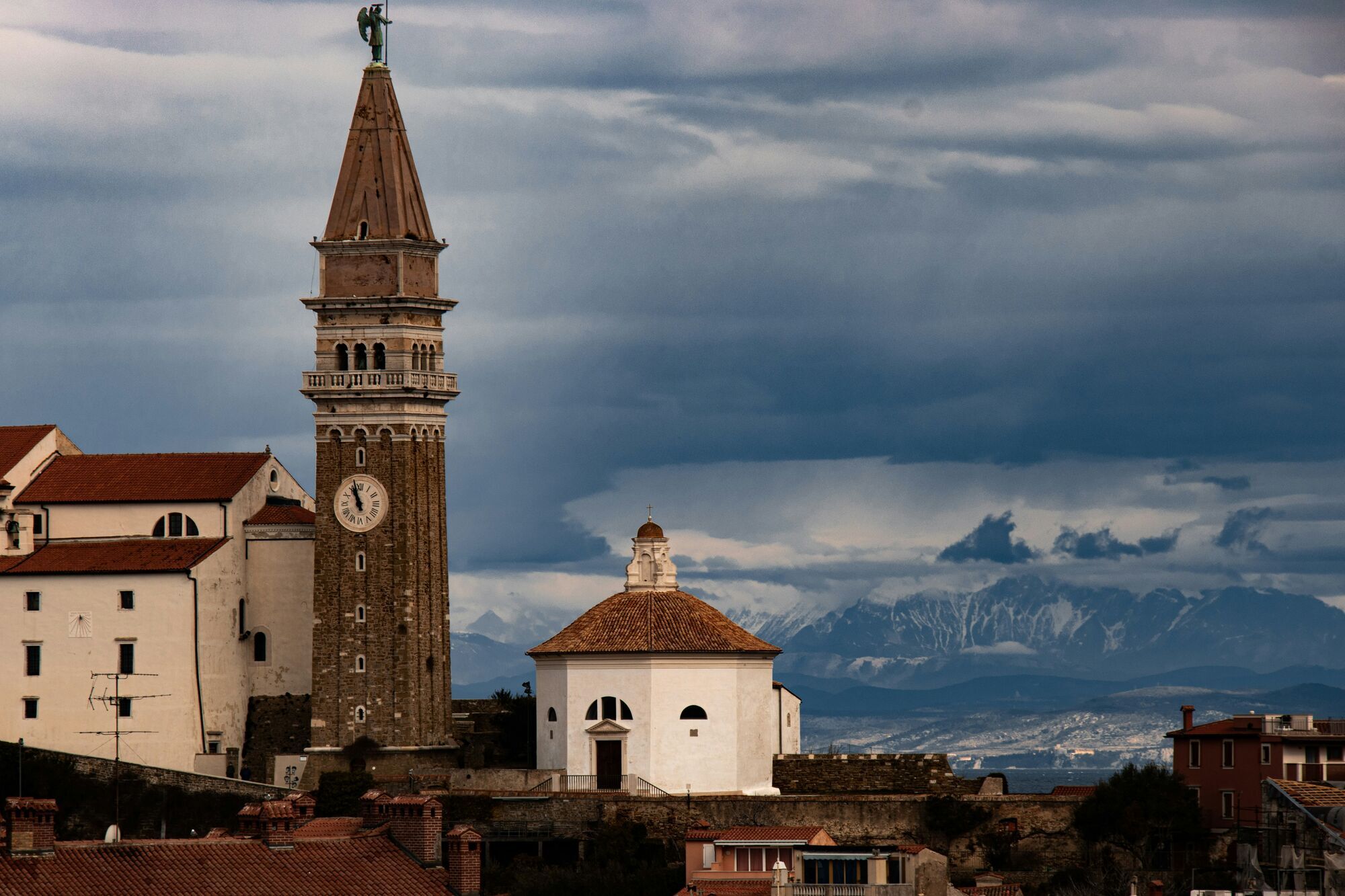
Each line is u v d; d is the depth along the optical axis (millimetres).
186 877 173500
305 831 199750
